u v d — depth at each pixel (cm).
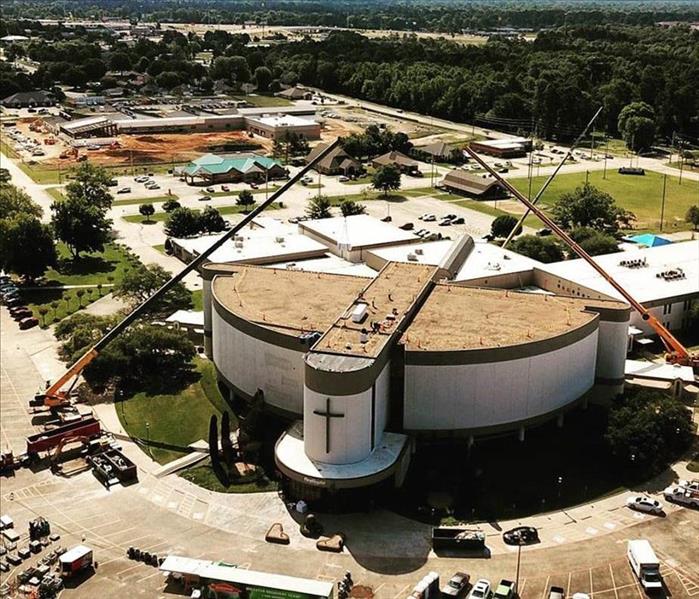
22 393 14562
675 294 16825
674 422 12325
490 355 12044
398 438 12031
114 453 12381
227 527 10800
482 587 9388
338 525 10819
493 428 12444
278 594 9200
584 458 12394
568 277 17275
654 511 11019
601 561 10062
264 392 13138
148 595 9519
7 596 9444
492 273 17250
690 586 9619
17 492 11606
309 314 13488
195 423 13500
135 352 15038
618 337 13688
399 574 9856
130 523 10875
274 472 12056
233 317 13425
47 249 19950
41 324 17738
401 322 12706
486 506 11219
